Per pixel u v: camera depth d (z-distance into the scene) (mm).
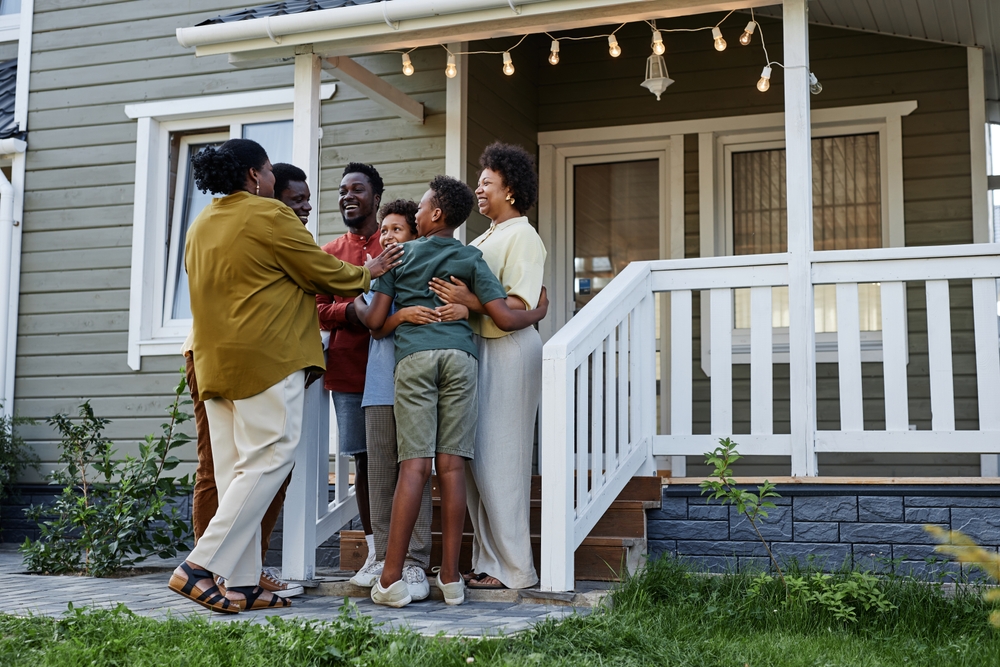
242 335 3791
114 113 7801
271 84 7398
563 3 5230
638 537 4637
